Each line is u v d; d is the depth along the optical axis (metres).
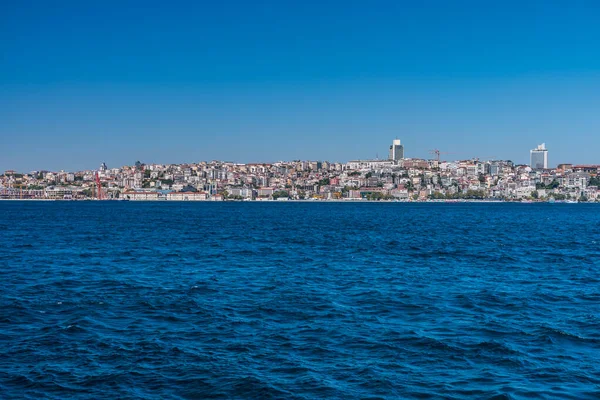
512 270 67.25
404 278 60.44
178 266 69.12
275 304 46.84
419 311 44.69
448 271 65.94
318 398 28.31
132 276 61.09
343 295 50.69
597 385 29.80
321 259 76.62
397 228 148.25
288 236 117.12
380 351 34.72
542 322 41.34
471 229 146.25
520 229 147.62
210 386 29.59
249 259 76.31
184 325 40.38
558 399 28.20
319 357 33.69
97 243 99.25
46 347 35.34
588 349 35.31
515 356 33.88
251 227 149.12
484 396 28.50
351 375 31.02
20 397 28.39
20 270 65.06
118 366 32.19
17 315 42.81
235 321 41.44
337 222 180.12
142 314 43.50
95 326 40.03
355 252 85.88
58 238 109.94
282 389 29.23
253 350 34.84
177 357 33.59
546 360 33.31
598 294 51.97
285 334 38.19
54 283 56.44
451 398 28.31
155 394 28.75
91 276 60.97
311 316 42.88
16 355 33.91
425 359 33.41
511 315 43.56
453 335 37.97
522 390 29.12
